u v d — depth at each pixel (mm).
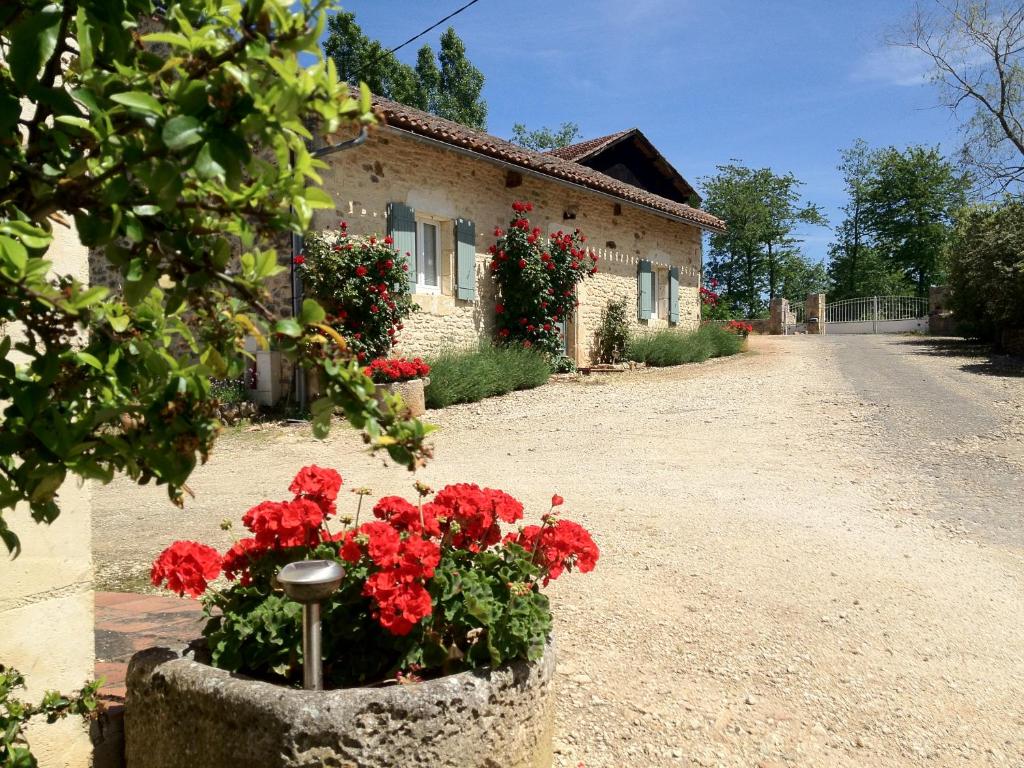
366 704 1740
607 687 3098
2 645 1979
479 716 1884
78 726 2123
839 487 6539
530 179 13906
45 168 1065
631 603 3967
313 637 1826
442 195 12156
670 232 18188
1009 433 8383
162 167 944
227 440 8945
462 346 12609
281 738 1700
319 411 1177
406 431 1192
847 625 3805
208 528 5316
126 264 1071
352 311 10398
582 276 14219
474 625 2066
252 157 1008
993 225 17484
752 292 49125
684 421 9672
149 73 1060
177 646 2098
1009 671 3416
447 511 2355
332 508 2314
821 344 20484
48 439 1107
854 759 2705
